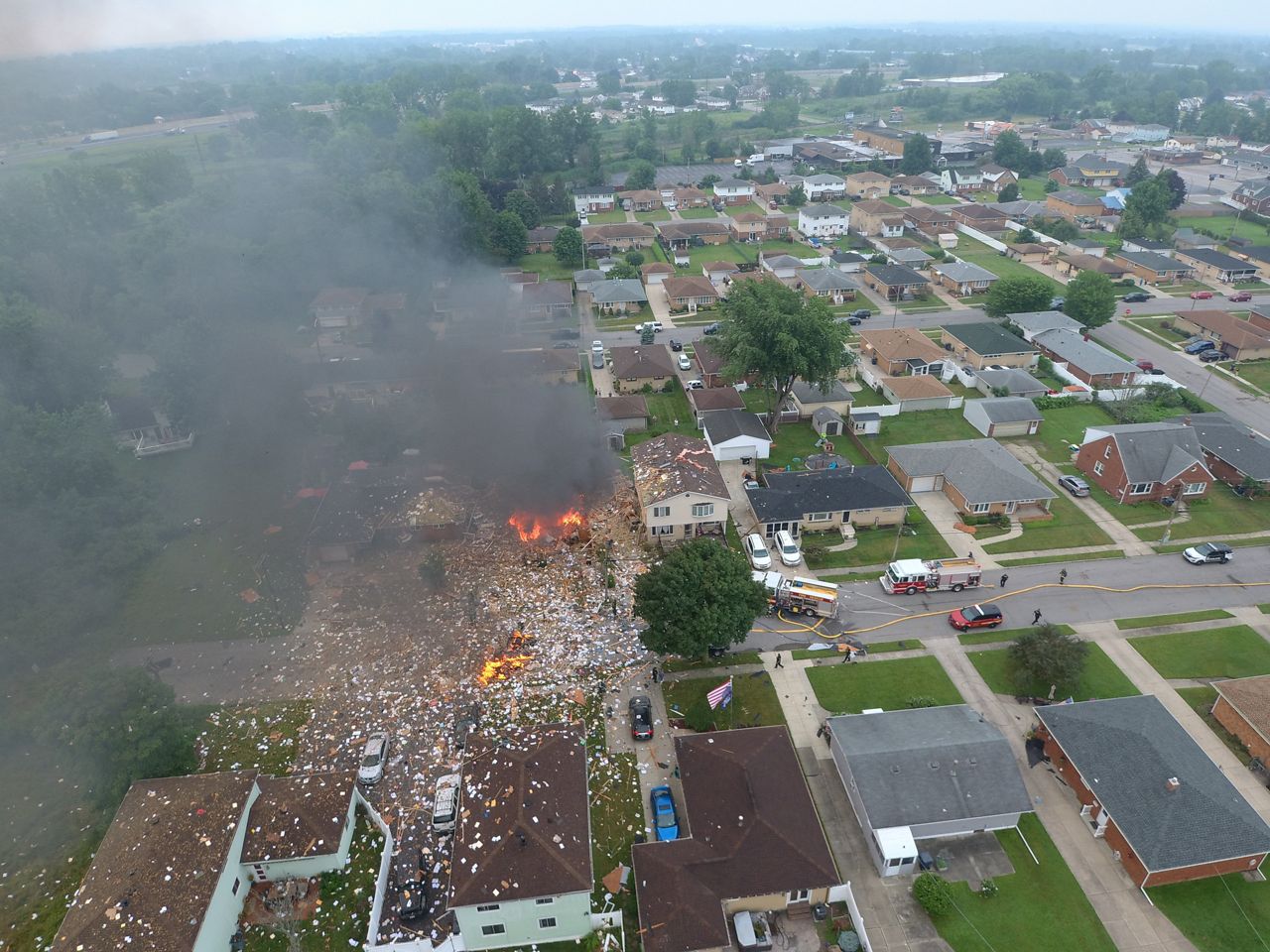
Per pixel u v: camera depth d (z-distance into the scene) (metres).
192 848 32.41
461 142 164.12
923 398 75.06
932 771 35.53
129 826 33.69
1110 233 133.50
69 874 35.12
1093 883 33.16
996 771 35.66
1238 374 81.38
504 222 125.44
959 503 59.31
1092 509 59.22
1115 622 47.91
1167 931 31.27
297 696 44.22
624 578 52.62
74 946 29.12
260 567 55.59
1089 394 76.31
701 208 157.25
